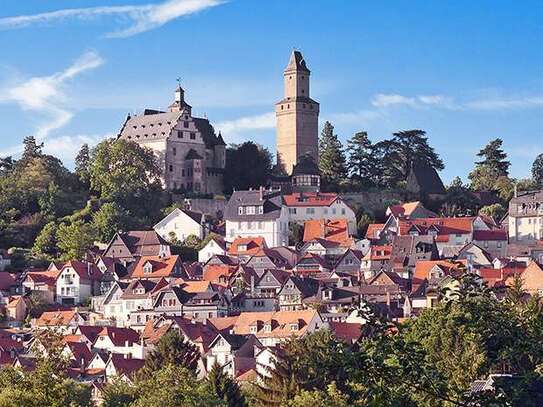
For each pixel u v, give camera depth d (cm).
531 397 4916
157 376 14312
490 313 5284
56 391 9681
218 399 13625
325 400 10919
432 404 4825
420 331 7775
